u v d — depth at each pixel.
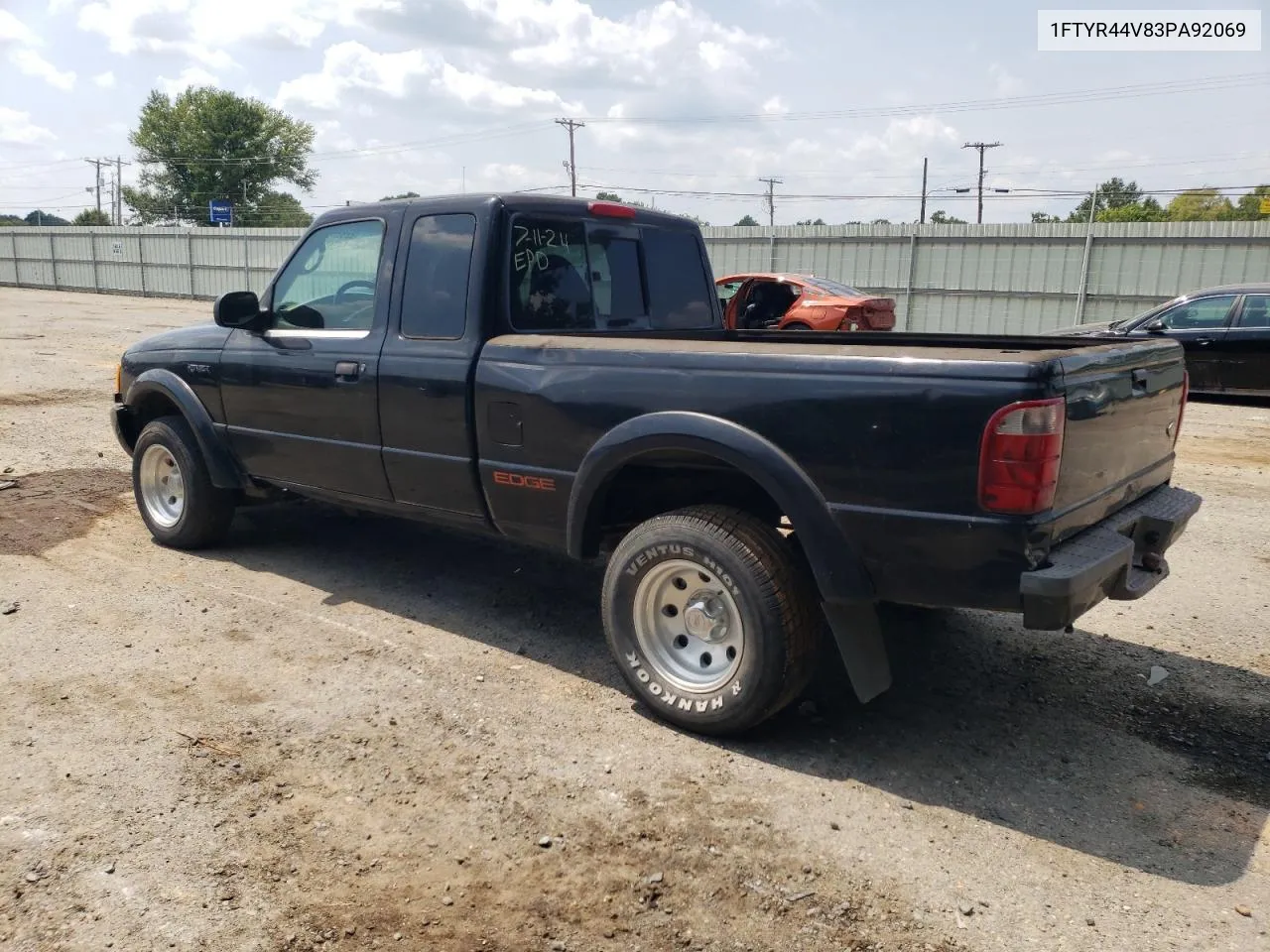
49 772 3.32
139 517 6.50
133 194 78.25
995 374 3.04
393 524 6.50
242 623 4.71
